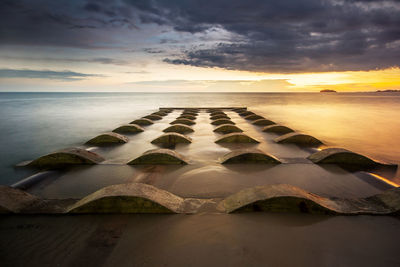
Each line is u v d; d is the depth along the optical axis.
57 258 2.96
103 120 19.30
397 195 4.20
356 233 3.46
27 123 17.22
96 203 3.87
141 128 12.55
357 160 6.88
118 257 2.97
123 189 4.08
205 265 2.83
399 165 6.89
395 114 24.25
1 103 41.75
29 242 3.25
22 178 6.14
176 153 7.18
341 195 5.00
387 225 3.65
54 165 6.77
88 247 3.14
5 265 2.87
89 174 6.04
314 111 28.05
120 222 3.67
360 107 34.41
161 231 3.46
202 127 13.64
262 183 5.51
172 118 18.03
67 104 39.78
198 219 3.74
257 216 3.81
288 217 3.79
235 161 6.79
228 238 3.30
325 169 6.45
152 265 2.83
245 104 42.12
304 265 2.85
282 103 45.12
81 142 10.80
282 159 7.25
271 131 12.33
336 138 11.92
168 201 4.16
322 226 3.60
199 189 5.14
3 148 9.75
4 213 3.84
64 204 4.23
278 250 3.09
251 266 2.81
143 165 6.67
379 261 2.95
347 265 2.87
